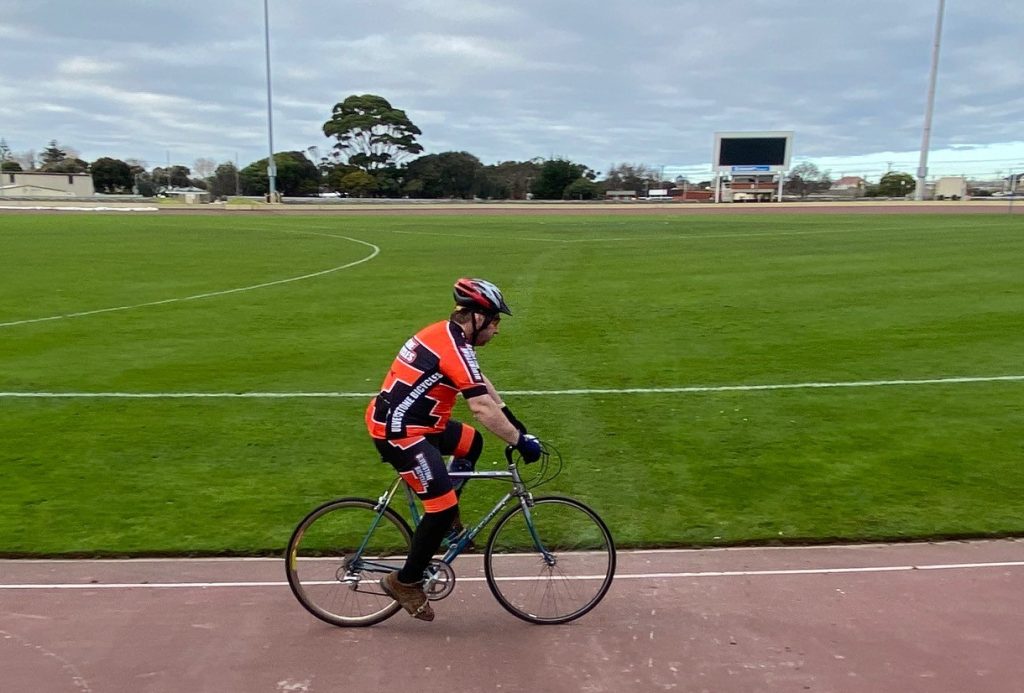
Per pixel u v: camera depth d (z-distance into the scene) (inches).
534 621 150.3
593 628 147.9
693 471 233.6
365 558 155.7
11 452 251.0
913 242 1048.2
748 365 366.3
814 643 141.3
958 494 213.8
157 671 133.1
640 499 212.2
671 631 146.3
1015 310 506.6
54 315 513.0
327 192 3422.7
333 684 129.9
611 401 308.0
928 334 433.4
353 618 149.6
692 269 759.1
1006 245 983.6
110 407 301.9
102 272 755.4
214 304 558.9
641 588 163.2
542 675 132.9
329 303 562.9
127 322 487.5
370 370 363.3
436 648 141.6
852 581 165.5
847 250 940.0
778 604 155.8
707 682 130.1
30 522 197.0
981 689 127.4
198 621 149.6
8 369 363.6
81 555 179.3
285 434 270.5
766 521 197.2
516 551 158.1
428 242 1138.0
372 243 1122.0
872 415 287.9
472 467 156.0
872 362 370.0
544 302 559.2
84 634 144.4
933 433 266.7
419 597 146.0
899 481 224.1
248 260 876.0
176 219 1835.6
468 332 140.4
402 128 3435.0
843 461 241.0
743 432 269.9
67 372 358.3
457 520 153.6
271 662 136.3
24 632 144.9
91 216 1983.3
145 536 188.9
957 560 175.5
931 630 145.2
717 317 493.4
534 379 342.3
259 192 3344.0
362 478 230.2
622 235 1264.8
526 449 142.3
